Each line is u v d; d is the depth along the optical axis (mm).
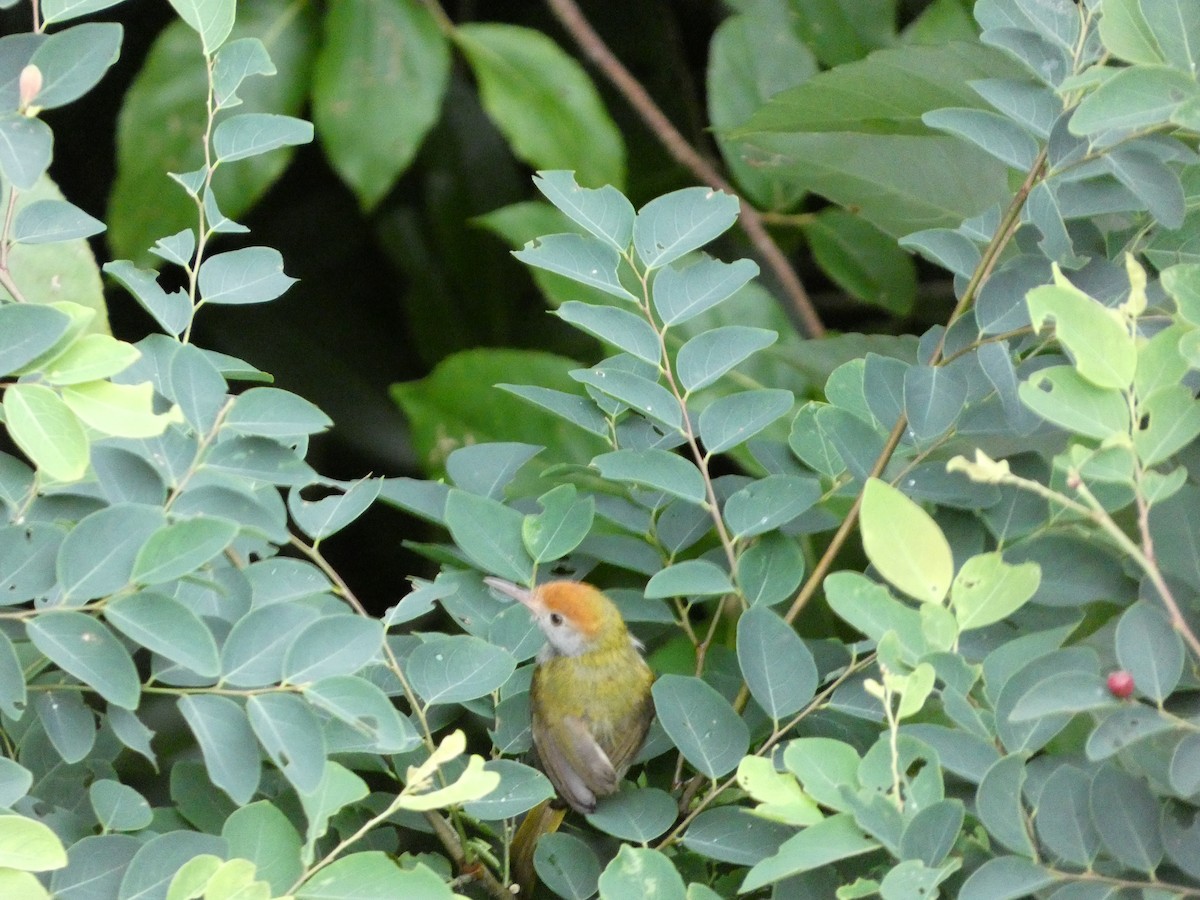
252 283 5145
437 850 5637
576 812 5469
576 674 6059
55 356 3947
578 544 5680
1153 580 3932
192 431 4680
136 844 4086
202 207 5152
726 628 6242
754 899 4789
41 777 4723
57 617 3889
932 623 4172
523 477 8250
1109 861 3977
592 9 11484
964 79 6734
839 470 5531
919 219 8234
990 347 4926
